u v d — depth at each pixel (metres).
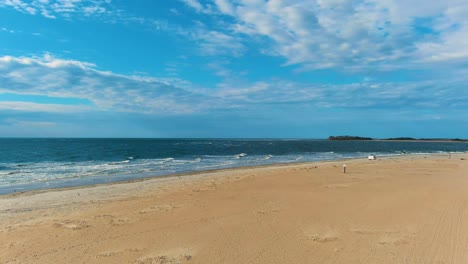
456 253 6.96
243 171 24.14
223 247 7.54
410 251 7.12
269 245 7.62
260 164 31.44
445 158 39.41
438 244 7.54
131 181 19.14
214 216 10.34
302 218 9.95
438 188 15.38
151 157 41.88
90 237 8.39
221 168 27.17
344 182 17.73
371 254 6.98
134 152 52.00
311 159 39.28
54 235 8.60
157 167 28.14
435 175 21.00
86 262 6.77
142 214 10.77
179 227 9.17
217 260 6.79
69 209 11.76
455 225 9.02
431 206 11.39
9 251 7.45
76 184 18.50
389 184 16.84
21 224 9.74
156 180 19.44
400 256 6.84
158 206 11.98
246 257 6.92
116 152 51.53
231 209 11.27
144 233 8.67
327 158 41.31
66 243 7.95
